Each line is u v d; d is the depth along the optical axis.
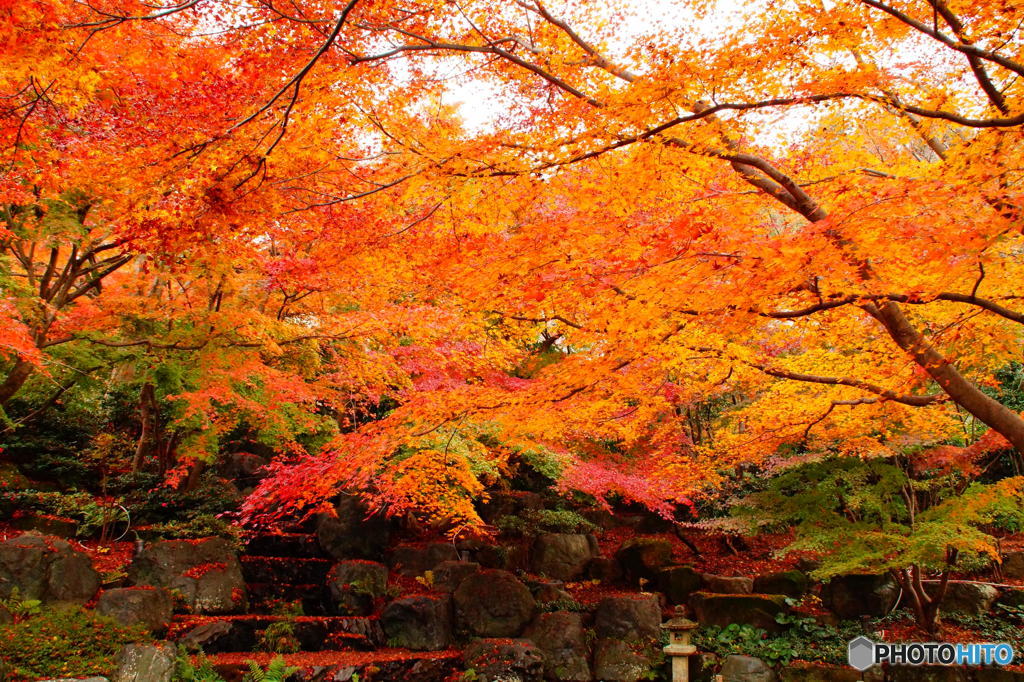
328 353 9.60
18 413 12.38
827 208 5.14
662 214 5.26
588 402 6.44
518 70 5.18
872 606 9.80
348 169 5.45
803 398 7.39
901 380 5.88
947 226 3.87
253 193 4.85
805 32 3.87
